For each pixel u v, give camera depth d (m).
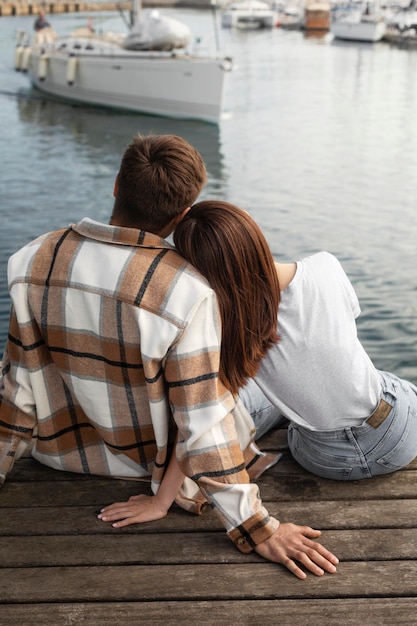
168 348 1.75
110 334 1.80
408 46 39.25
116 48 18.36
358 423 2.02
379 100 21.75
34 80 21.11
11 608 1.73
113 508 2.03
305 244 9.52
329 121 18.42
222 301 1.76
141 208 1.74
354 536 1.93
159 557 1.88
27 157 14.33
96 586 1.79
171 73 17.08
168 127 17.02
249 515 1.83
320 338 1.85
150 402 1.83
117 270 1.75
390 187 12.46
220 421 1.81
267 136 16.59
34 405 2.02
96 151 14.80
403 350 6.65
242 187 12.54
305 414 1.98
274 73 27.55
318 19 48.91
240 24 50.91
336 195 11.96
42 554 1.90
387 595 1.74
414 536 1.93
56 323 1.85
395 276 8.27
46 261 1.83
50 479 2.20
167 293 1.73
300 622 1.67
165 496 2.01
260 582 1.79
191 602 1.73
